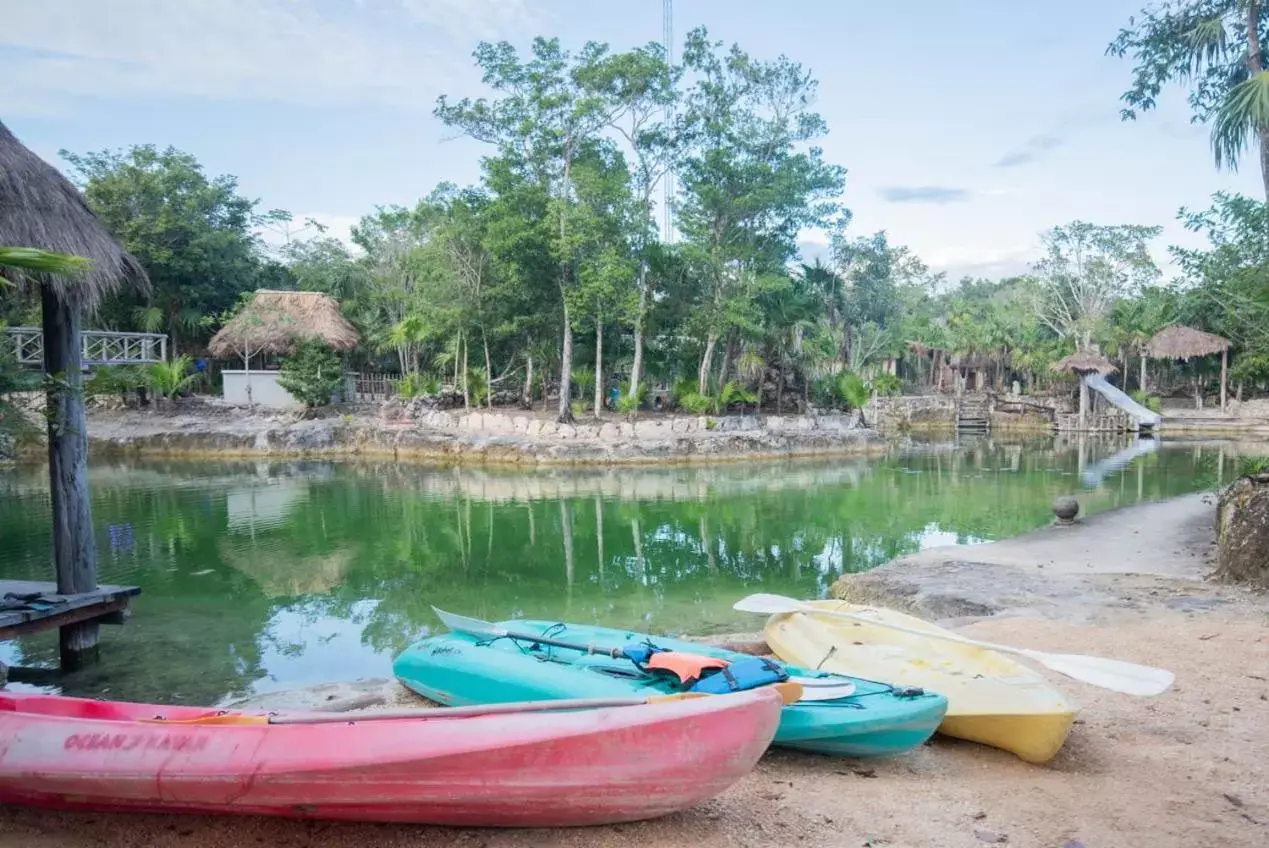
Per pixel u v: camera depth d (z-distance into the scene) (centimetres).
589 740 365
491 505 1853
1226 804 419
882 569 1070
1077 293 5372
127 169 3400
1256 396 4431
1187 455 2966
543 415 2973
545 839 379
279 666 784
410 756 362
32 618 724
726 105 2961
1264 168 1118
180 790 378
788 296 3228
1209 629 741
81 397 812
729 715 376
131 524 1619
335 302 3494
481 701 537
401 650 834
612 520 1664
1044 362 4753
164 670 772
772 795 428
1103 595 880
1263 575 909
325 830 389
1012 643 711
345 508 1812
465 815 376
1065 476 2350
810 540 1457
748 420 3045
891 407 4562
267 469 2552
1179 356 4059
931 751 494
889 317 5553
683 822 395
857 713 454
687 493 2039
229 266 3619
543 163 2819
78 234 712
